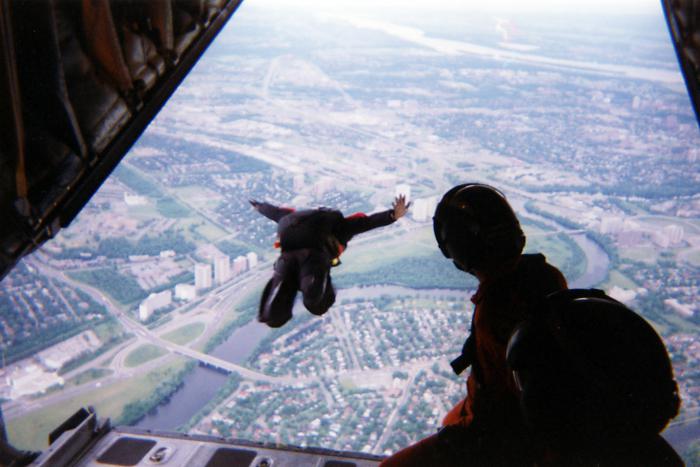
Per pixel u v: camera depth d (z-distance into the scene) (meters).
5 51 1.94
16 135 2.02
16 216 2.09
